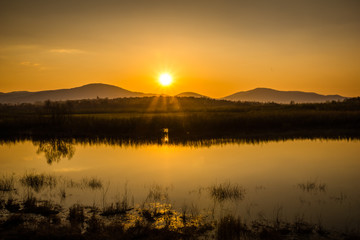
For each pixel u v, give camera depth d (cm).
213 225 922
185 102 12588
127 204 1113
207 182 1423
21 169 1738
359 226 906
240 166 1767
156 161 1944
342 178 1475
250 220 960
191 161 1930
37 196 1211
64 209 1060
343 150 2278
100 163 1897
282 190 1284
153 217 982
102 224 911
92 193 1254
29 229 862
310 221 947
